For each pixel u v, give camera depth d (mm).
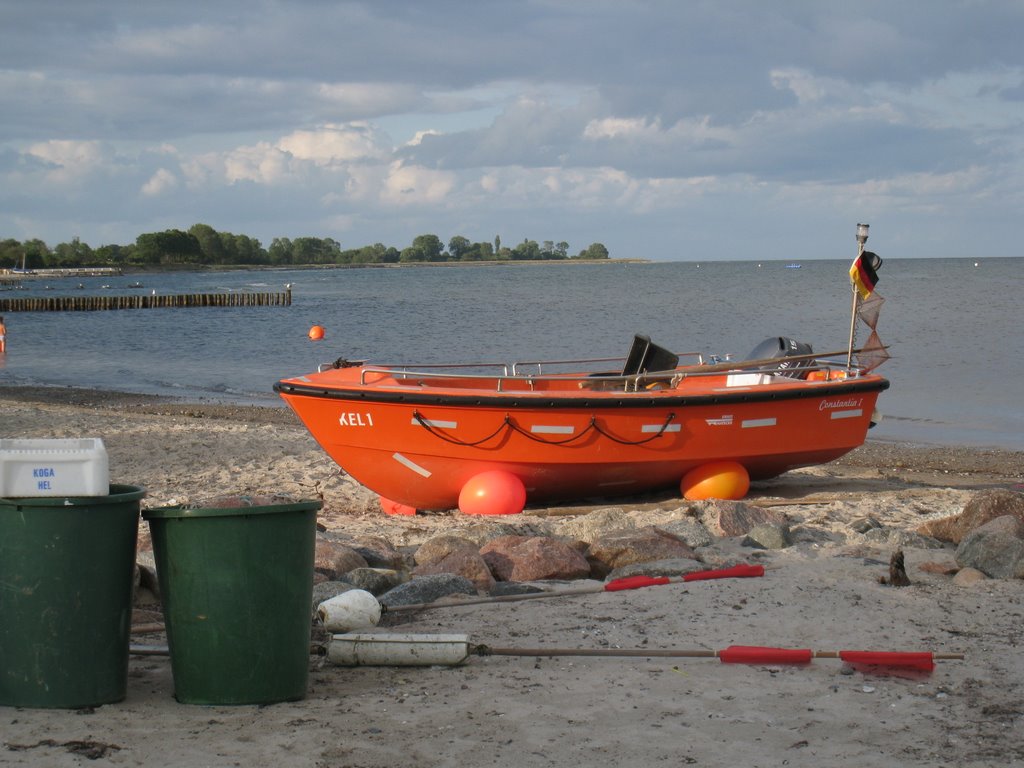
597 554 7723
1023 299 53625
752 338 37188
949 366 26297
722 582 6980
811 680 5184
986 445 16422
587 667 5375
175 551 4609
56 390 23906
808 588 6828
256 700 4699
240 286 107812
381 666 5375
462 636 5398
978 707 4828
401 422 9812
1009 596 6637
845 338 35156
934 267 139750
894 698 4945
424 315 51344
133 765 4031
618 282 98125
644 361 11070
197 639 4629
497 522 9406
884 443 16594
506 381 11594
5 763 4008
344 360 10719
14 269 173625
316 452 13977
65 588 4473
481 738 4402
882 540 8430
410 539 8961
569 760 4191
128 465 12945
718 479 10375
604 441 10016
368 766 4090
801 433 10625
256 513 4594
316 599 6387
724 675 5254
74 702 4566
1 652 4543
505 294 74438
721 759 4223
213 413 19781
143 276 170875
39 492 4449
